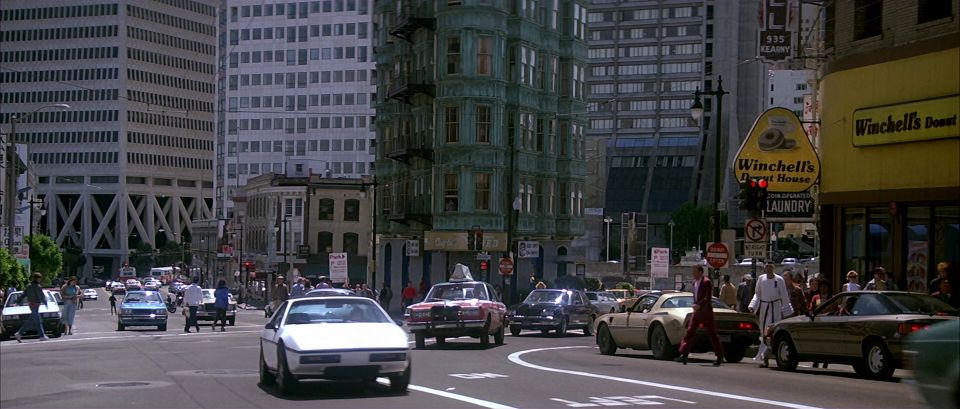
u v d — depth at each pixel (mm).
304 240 97875
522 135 57125
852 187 27156
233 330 41156
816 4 29812
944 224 24641
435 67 56344
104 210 173500
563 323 34281
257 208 107062
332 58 129375
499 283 56219
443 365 21062
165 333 38031
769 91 110312
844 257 28172
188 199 180250
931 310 17844
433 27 57125
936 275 24781
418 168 59094
